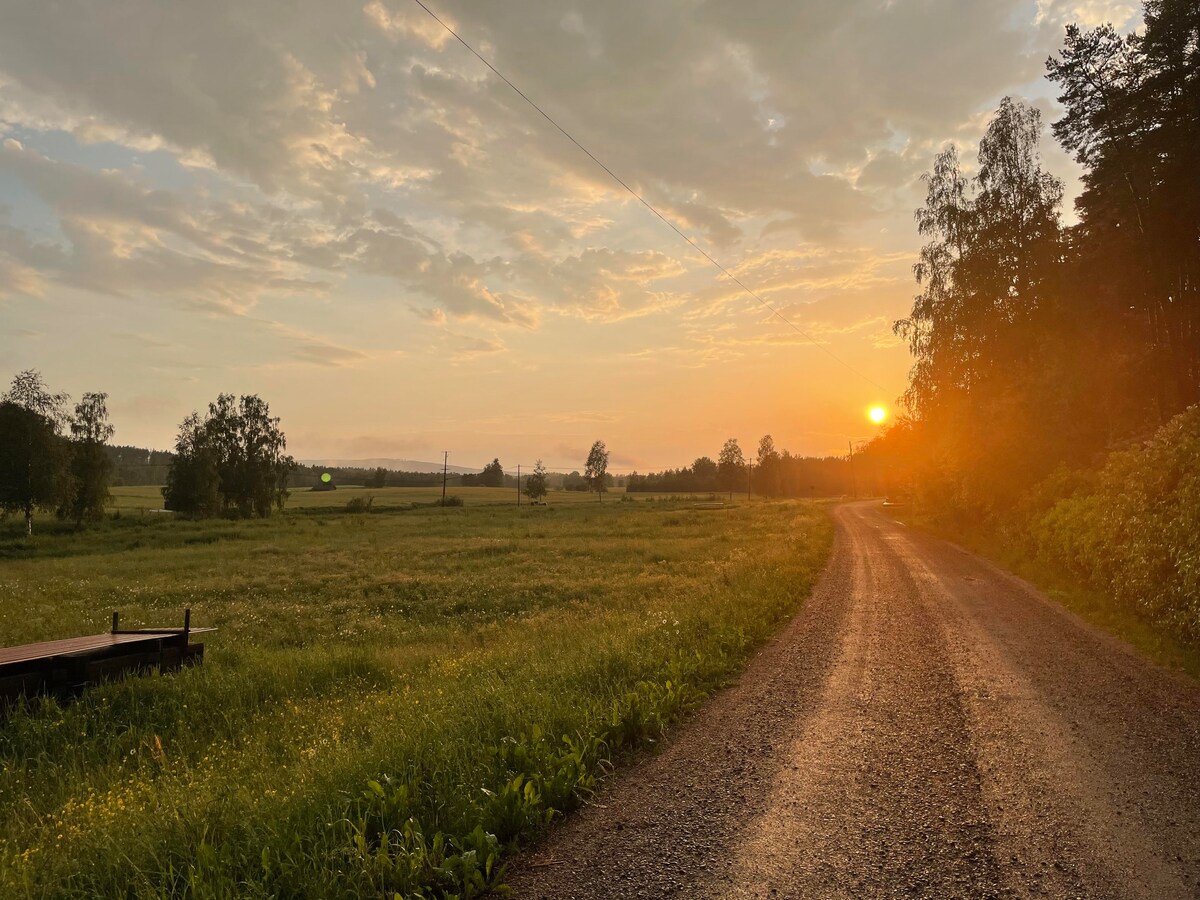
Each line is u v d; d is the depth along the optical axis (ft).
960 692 24.38
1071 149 92.32
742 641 32.01
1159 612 34.65
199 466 255.91
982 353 108.47
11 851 14.80
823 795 15.61
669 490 613.93
